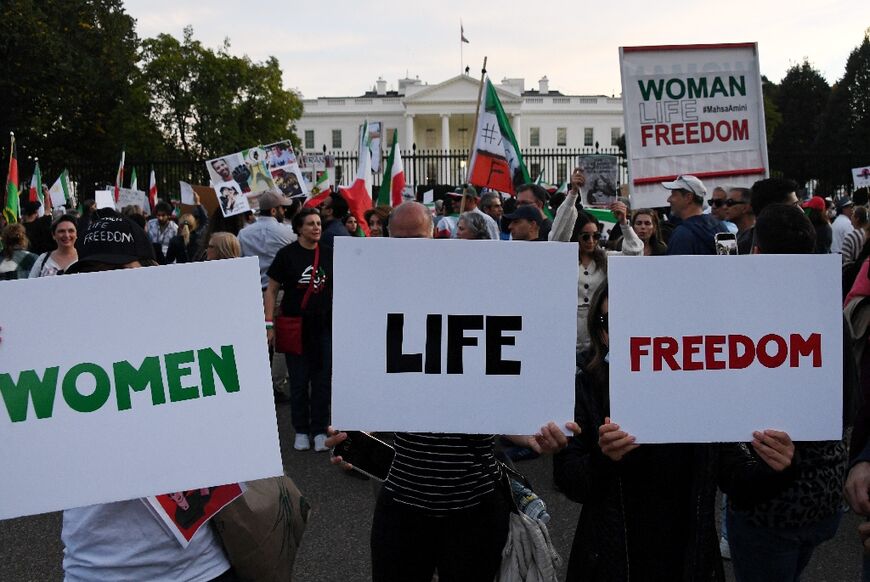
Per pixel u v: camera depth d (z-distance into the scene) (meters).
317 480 5.66
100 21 35.94
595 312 2.54
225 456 2.05
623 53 5.90
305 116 80.62
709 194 6.00
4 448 1.96
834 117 51.84
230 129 47.34
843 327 2.49
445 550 2.63
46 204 15.62
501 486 2.64
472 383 2.36
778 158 23.17
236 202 10.96
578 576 2.50
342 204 7.41
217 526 2.16
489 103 8.44
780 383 2.30
